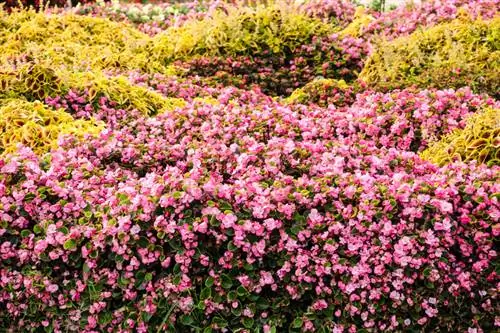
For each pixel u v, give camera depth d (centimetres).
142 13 1138
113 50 782
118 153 450
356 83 634
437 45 671
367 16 879
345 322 355
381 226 359
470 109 515
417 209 359
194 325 358
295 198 368
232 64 716
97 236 360
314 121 517
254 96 600
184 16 1023
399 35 808
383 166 430
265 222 354
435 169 431
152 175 391
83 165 421
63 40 780
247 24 749
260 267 359
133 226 356
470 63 636
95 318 364
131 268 358
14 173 400
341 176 394
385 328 355
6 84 541
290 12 764
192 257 355
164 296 355
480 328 354
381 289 353
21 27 772
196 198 358
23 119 486
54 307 373
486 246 356
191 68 719
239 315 353
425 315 357
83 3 1274
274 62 732
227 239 359
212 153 431
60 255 370
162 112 565
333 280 355
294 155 433
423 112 507
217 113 512
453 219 365
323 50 738
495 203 361
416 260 350
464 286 352
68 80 555
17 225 382
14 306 377
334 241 355
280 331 362
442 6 822
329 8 930
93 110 543
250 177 390
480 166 404
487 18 771
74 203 387
